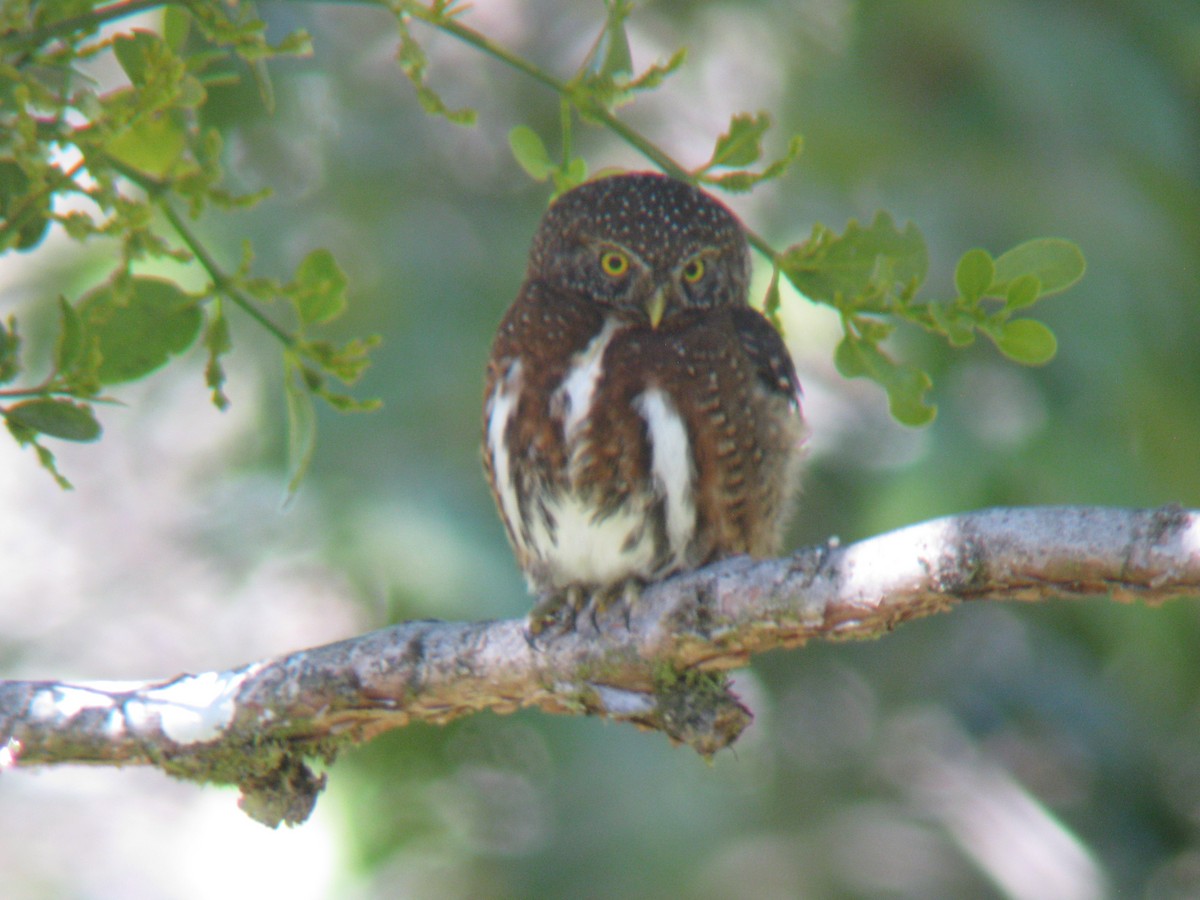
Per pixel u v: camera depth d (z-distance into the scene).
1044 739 14.91
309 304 5.21
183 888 14.00
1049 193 13.48
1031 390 13.22
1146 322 13.09
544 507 6.61
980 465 12.63
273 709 5.59
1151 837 14.71
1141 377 12.76
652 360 6.49
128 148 5.33
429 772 12.89
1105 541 4.34
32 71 4.91
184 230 5.17
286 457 12.79
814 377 13.50
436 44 14.54
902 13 13.89
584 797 12.80
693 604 5.24
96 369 4.63
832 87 13.89
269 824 5.74
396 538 11.95
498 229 14.04
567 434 6.50
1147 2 14.33
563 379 6.59
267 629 14.55
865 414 13.87
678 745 5.61
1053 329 12.88
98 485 15.94
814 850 13.09
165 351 5.32
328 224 13.52
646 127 14.37
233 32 4.75
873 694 14.76
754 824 13.22
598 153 14.37
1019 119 14.04
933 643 14.91
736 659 5.35
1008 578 4.52
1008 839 14.02
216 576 13.78
